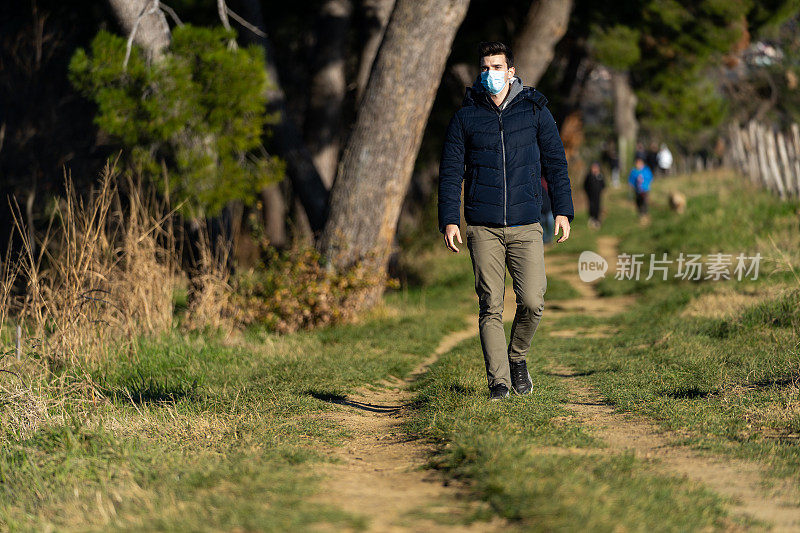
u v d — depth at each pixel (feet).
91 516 22.27
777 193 139.44
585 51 148.77
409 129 82.64
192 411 37.93
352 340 68.33
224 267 75.00
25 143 93.20
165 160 70.64
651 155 255.91
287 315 75.15
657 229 149.59
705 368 45.73
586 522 19.69
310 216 94.73
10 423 36.29
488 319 38.04
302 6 118.01
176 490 24.16
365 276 81.15
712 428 32.37
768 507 22.95
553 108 136.05
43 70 96.43
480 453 26.71
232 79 67.77
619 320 77.66
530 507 20.92
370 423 37.93
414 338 70.23
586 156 366.63
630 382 43.91
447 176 37.19
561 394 41.29
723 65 170.60
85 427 33.83
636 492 22.88
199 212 69.56
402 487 24.89
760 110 253.03
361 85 114.73
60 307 53.16
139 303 60.85
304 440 32.60
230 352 57.72
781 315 57.98
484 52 36.42
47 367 46.52
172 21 93.25
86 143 94.53
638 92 175.42
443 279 122.31
